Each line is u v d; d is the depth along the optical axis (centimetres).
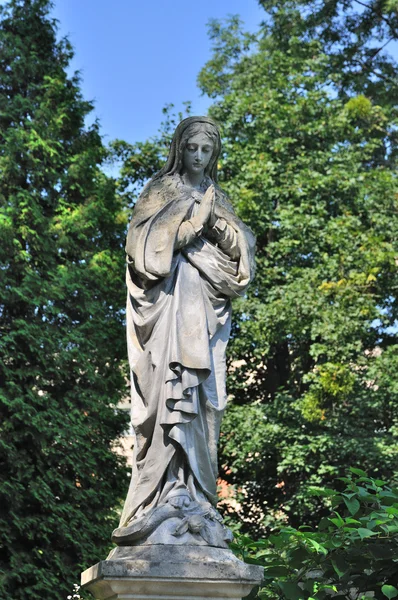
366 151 2077
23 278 1705
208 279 548
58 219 1808
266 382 1995
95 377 1709
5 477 1568
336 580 575
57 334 1691
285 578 577
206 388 529
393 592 527
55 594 1511
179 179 578
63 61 1959
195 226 546
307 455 1711
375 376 1762
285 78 2081
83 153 1872
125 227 1936
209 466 520
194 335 525
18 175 1778
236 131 2058
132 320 544
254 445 1722
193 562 461
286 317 1762
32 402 1627
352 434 1725
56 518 1550
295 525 1778
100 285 1789
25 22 1931
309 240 1881
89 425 1672
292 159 1995
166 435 513
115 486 1706
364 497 587
